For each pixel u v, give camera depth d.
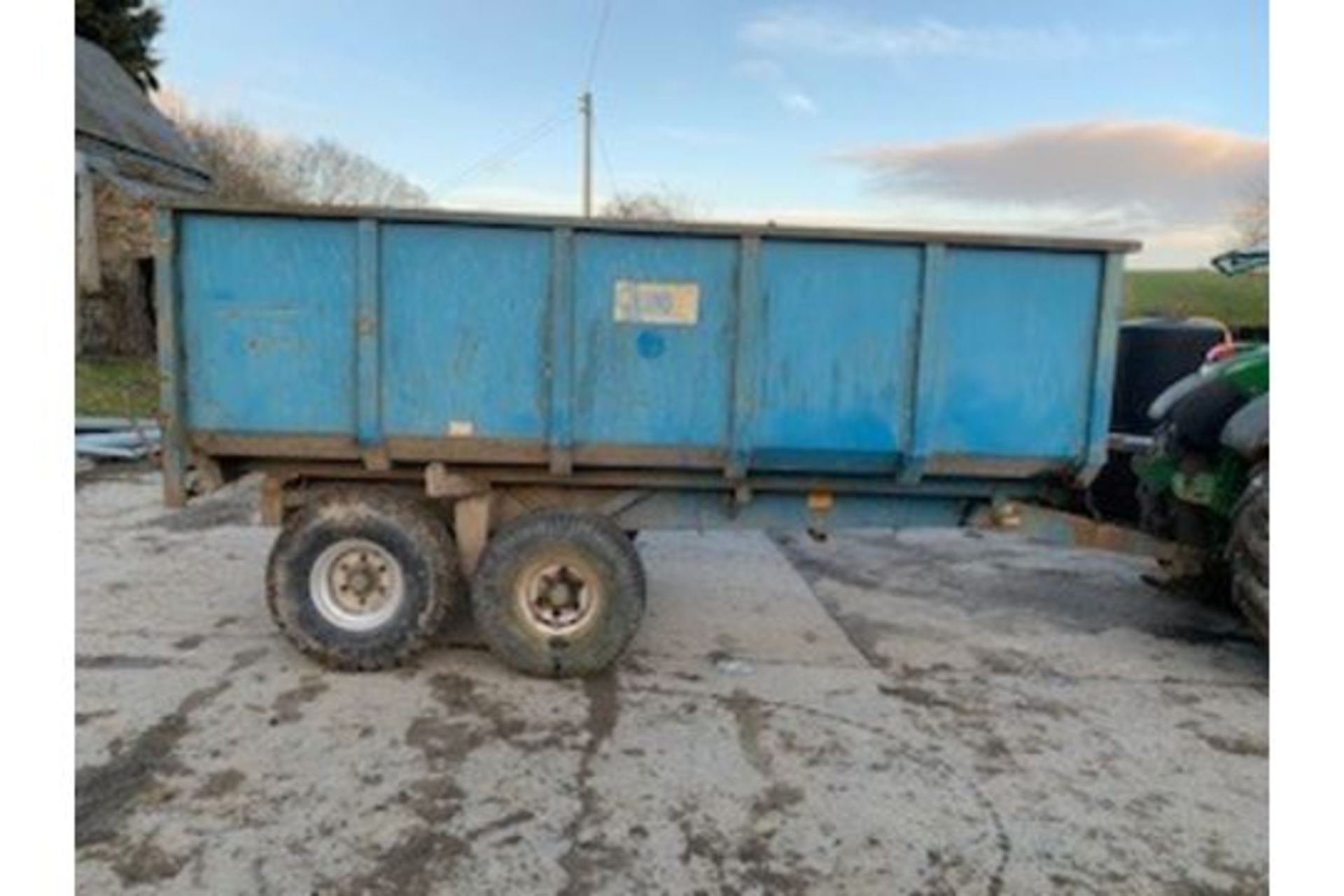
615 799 3.30
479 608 4.29
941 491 4.55
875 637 5.19
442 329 4.10
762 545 7.30
